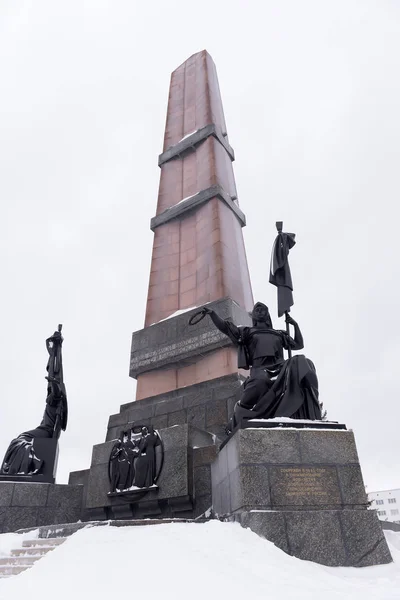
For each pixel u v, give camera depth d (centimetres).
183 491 1295
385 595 590
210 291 2028
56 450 1661
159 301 2175
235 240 2295
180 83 3195
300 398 1059
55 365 1831
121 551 755
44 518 1477
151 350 1956
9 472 1570
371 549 809
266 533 811
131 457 1426
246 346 1260
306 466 916
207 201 2333
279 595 564
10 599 581
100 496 1445
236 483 932
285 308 1253
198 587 583
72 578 649
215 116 2798
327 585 641
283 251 1316
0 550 1038
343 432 965
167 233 2406
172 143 2816
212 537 789
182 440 1377
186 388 1702
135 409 1759
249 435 938
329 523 830
